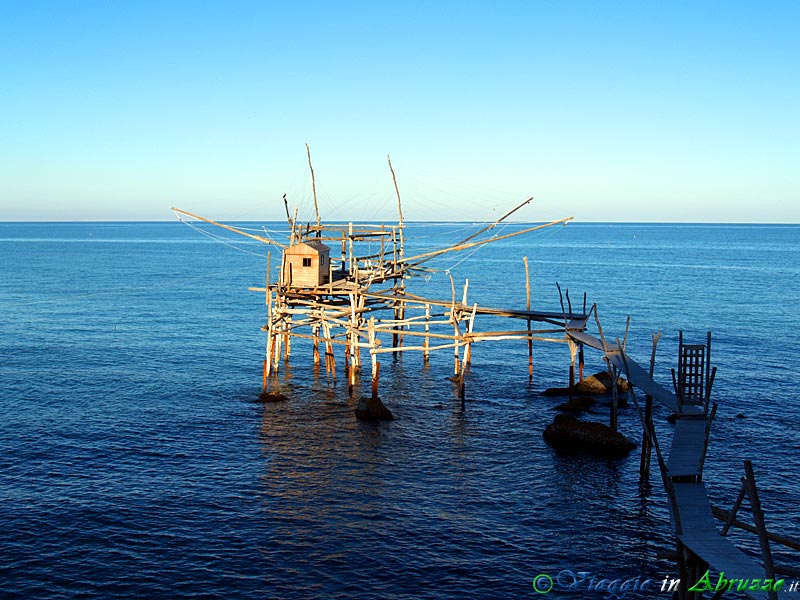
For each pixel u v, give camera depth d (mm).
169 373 53219
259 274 138875
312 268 49594
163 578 24062
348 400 46094
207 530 27578
